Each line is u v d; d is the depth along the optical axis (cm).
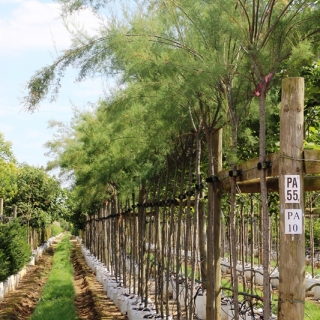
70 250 4966
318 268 2411
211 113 885
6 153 5809
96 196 2106
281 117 586
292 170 575
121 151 1316
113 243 2194
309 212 1210
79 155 1942
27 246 2295
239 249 2098
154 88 843
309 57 625
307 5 634
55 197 3897
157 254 1418
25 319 1573
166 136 989
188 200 1002
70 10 732
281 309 572
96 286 2114
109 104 970
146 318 1177
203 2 697
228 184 789
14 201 3556
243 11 671
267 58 639
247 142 998
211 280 837
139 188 1473
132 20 774
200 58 713
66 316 1514
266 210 625
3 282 1892
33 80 729
